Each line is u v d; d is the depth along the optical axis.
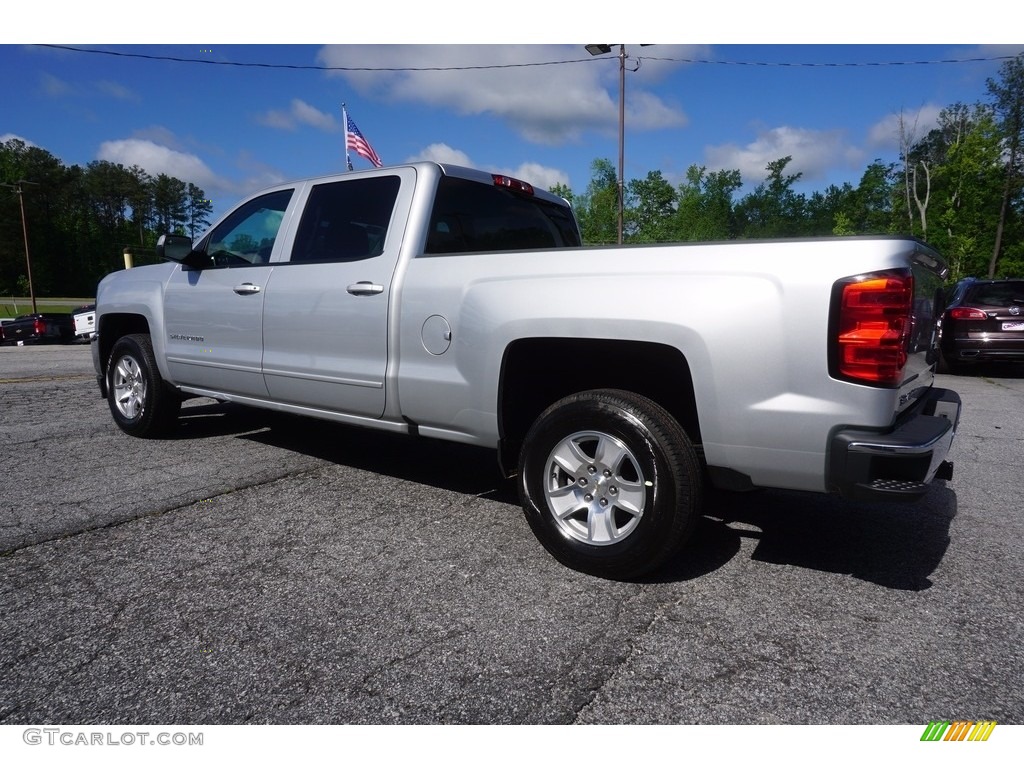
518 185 4.43
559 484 3.06
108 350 5.68
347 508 3.72
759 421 2.56
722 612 2.59
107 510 3.62
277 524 3.46
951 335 10.54
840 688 2.12
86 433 5.54
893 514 3.78
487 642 2.35
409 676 2.15
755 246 2.60
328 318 3.87
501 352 3.13
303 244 4.19
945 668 2.23
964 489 4.32
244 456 4.81
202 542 3.21
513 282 3.12
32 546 3.12
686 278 2.69
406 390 3.54
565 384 3.52
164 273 5.05
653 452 2.70
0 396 7.54
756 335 2.54
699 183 56.84
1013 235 32.62
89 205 105.25
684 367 3.12
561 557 2.96
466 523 3.51
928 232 34.44
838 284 2.42
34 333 27.12
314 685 2.10
